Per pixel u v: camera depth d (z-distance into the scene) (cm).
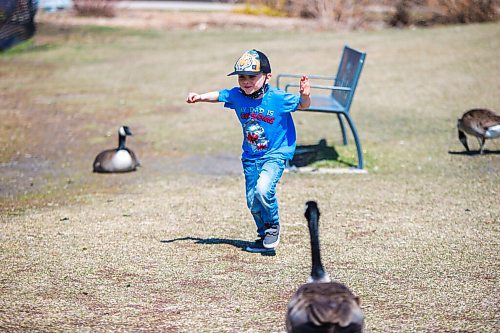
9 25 3656
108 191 1430
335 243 1066
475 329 752
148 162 1692
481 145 1619
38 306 834
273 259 1001
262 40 3494
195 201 1329
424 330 751
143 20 4484
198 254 1023
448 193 1345
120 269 965
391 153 1661
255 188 970
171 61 3088
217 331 757
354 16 4053
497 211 1221
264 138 968
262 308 821
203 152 1770
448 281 902
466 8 3762
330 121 1995
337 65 2681
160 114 2198
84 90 2594
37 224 1194
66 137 1956
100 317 800
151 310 820
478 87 2231
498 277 914
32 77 2881
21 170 1633
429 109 2042
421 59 2694
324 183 1441
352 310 562
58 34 3953
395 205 1274
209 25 4247
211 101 978
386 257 1002
